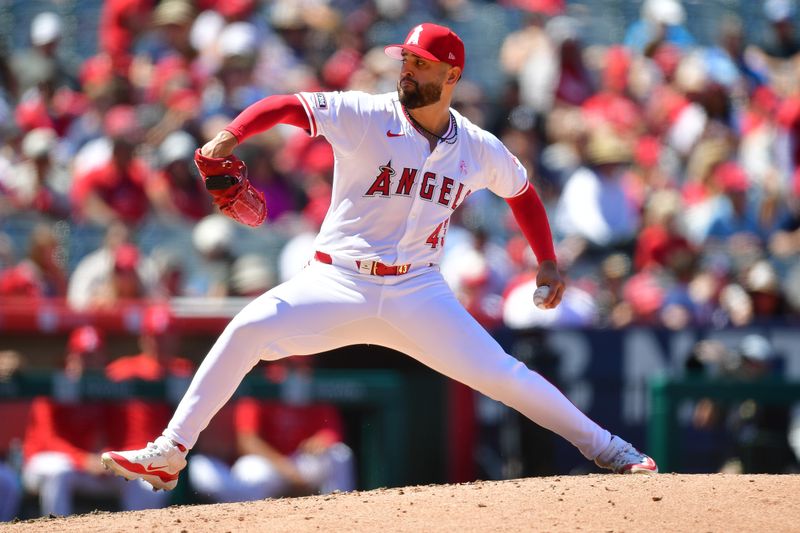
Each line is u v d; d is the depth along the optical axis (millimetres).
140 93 36031
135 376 25953
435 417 27250
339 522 14133
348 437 26531
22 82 36656
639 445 29203
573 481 16344
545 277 16641
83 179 30875
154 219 30688
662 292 31984
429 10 45094
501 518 13984
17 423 25000
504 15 46344
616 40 47094
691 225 35812
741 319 31562
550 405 16250
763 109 43094
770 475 16656
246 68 36000
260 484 25516
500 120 39031
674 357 29578
